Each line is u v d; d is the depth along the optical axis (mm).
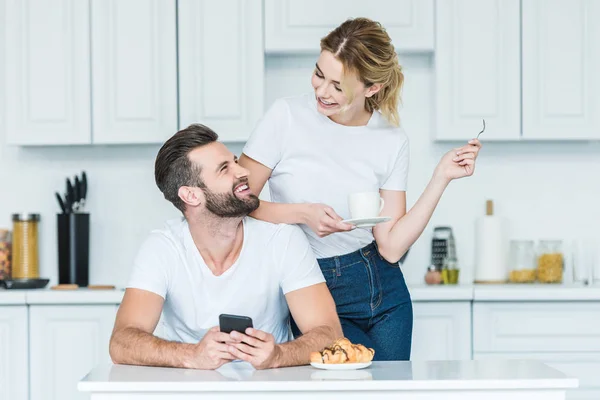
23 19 3971
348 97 2438
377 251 2742
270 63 4230
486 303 3725
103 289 3984
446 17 3912
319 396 1735
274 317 2428
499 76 3918
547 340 3723
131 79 3945
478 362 2037
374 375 1841
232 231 2334
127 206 4277
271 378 1812
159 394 1748
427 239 4215
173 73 3936
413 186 4207
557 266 4016
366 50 2387
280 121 2652
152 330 2312
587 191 4254
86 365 3775
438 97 3924
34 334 3775
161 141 3943
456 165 2600
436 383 1729
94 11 3959
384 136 2676
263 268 2371
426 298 3699
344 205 2674
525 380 1735
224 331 2000
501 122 3918
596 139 3953
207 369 2000
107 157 4277
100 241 4273
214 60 3926
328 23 3906
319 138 2645
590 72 3926
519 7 3918
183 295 2348
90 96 3961
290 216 2555
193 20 3932
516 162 4246
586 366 3729
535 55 3918
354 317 2717
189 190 2295
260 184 2680
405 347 2721
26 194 4281
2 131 4277
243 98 3920
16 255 4152
